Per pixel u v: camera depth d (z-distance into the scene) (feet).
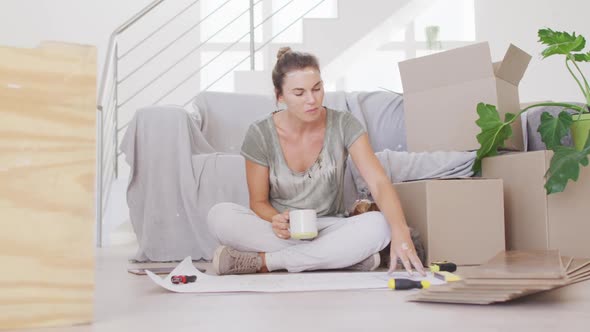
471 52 7.88
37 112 2.98
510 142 7.87
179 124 9.03
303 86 5.65
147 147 8.98
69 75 3.05
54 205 3.01
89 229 3.09
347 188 8.43
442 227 6.68
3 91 2.93
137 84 18.83
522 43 17.22
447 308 3.58
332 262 5.91
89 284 3.10
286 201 6.38
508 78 8.07
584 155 6.27
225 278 5.32
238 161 8.95
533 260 4.33
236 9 19.33
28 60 2.98
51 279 3.02
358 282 4.80
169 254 8.83
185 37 19.07
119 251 11.01
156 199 8.89
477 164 7.79
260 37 19.24
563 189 6.26
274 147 6.26
